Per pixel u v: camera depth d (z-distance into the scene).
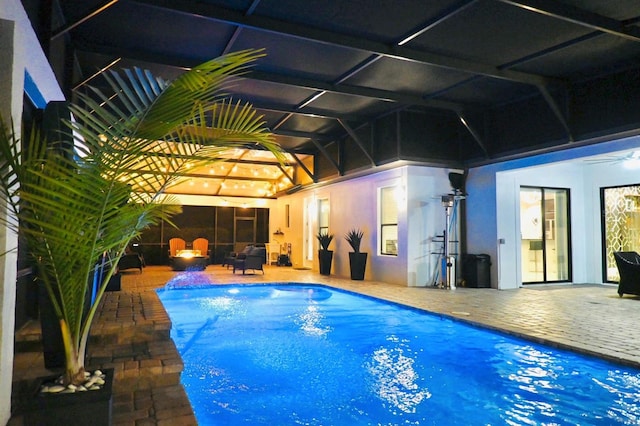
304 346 5.00
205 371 4.14
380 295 7.79
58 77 4.60
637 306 6.58
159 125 2.05
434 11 4.48
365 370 4.14
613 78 6.16
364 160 9.65
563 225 9.77
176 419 2.57
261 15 4.60
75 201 1.93
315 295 8.70
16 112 2.29
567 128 6.66
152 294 6.54
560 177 9.56
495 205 8.75
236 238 16.06
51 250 1.99
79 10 4.51
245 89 6.91
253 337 5.43
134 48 5.46
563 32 4.93
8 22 2.24
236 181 14.68
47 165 1.92
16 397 2.53
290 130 10.06
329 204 11.97
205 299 8.26
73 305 2.11
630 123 5.93
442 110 8.74
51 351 3.00
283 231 15.49
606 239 9.50
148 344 3.94
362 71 6.21
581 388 3.60
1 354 2.17
